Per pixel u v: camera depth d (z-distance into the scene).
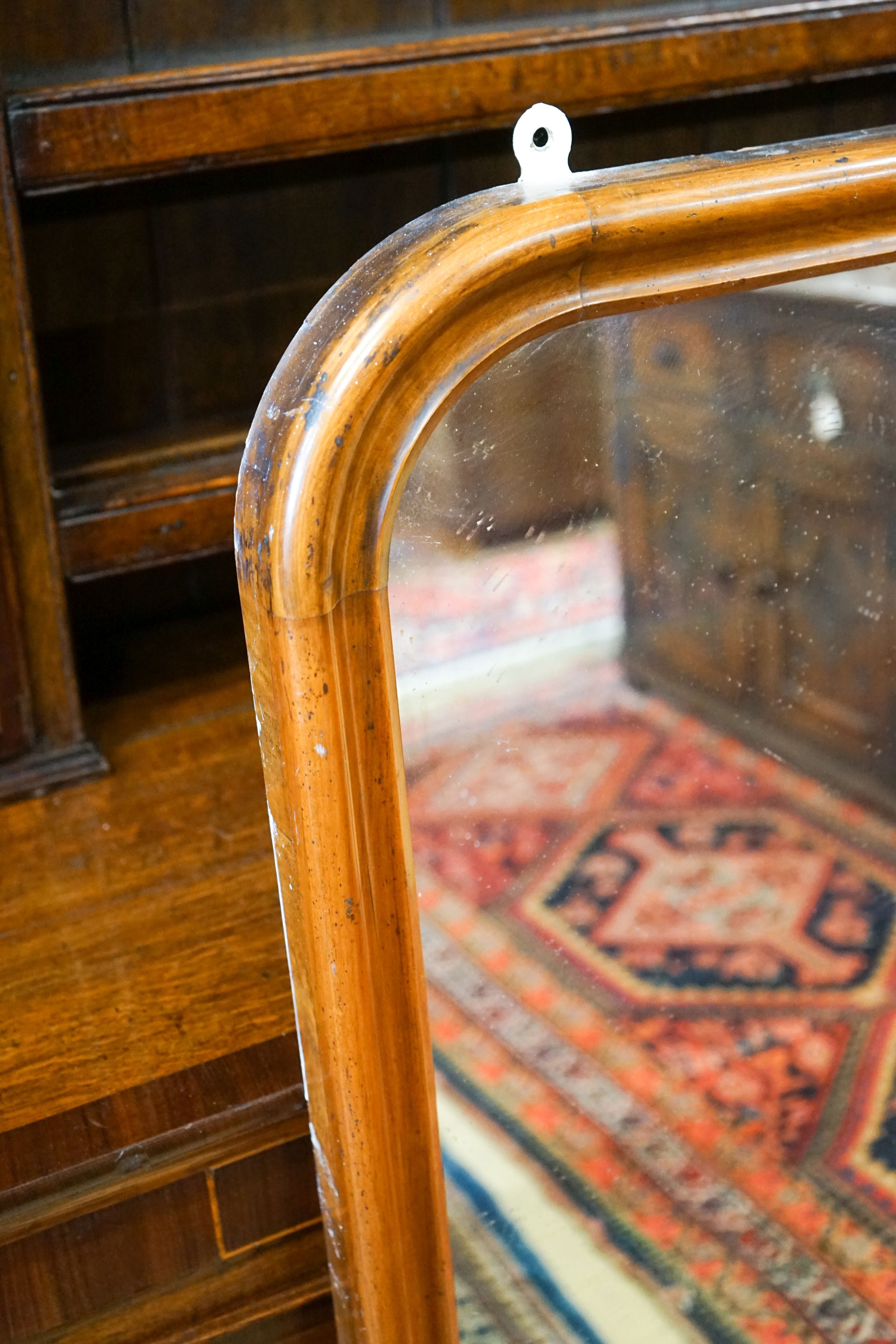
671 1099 0.81
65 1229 0.90
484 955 0.73
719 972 0.80
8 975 1.10
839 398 0.71
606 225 0.59
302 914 0.68
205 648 1.71
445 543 0.64
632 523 0.69
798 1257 0.86
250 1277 0.97
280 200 1.65
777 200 0.62
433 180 1.74
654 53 1.45
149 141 1.25
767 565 0.73
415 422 0.59
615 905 0.76
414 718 0.67
